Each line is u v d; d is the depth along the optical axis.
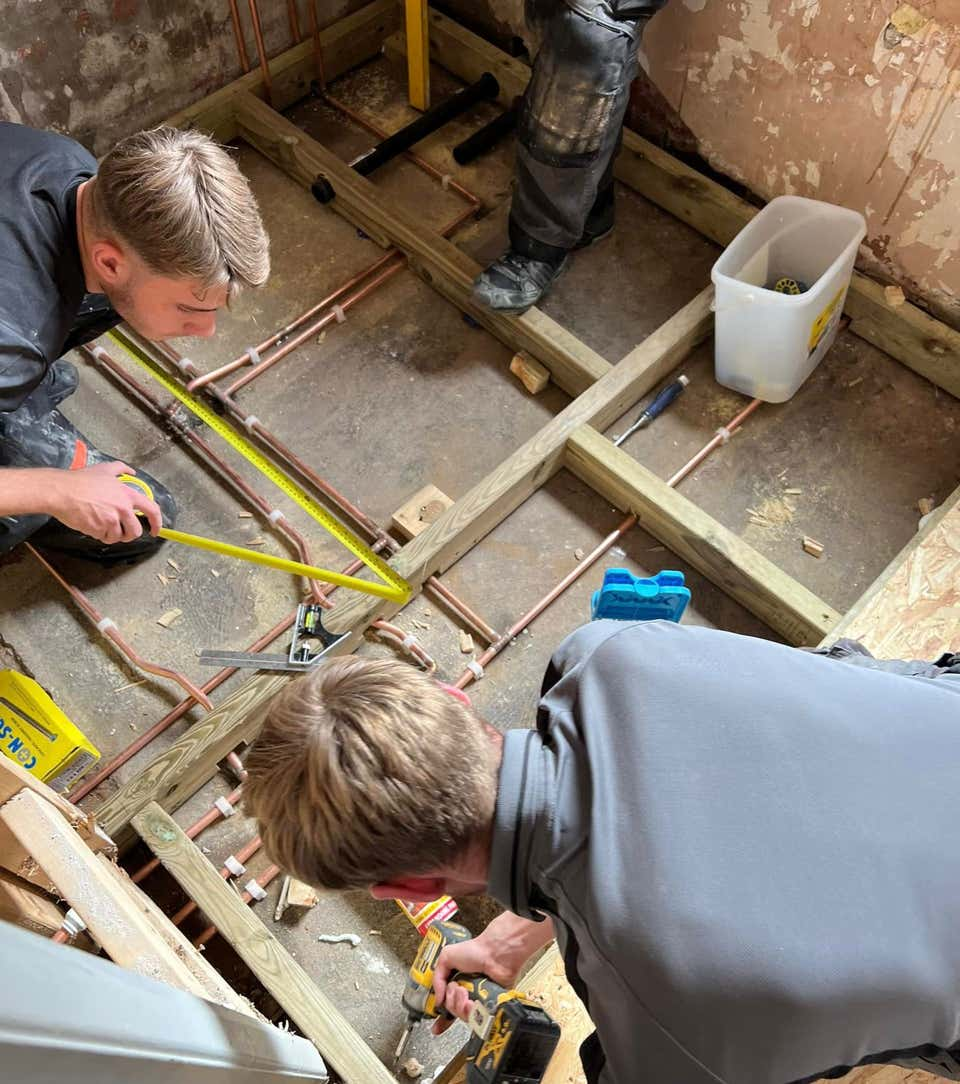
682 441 2.42
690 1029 0.85
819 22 2.15
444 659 2.18
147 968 1.15
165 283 1.47
